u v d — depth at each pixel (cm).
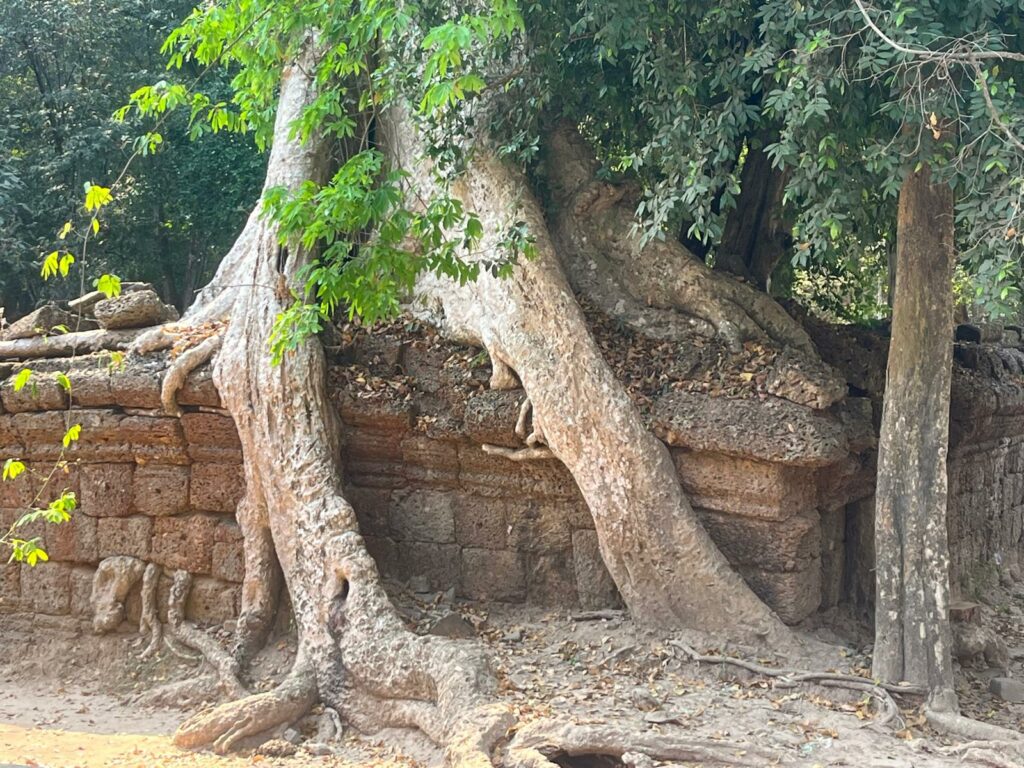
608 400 894
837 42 780
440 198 916
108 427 1026
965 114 748
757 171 1159
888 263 1288
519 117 999
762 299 973
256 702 802
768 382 896
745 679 822
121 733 855
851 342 1051
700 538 876
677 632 871
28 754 770
